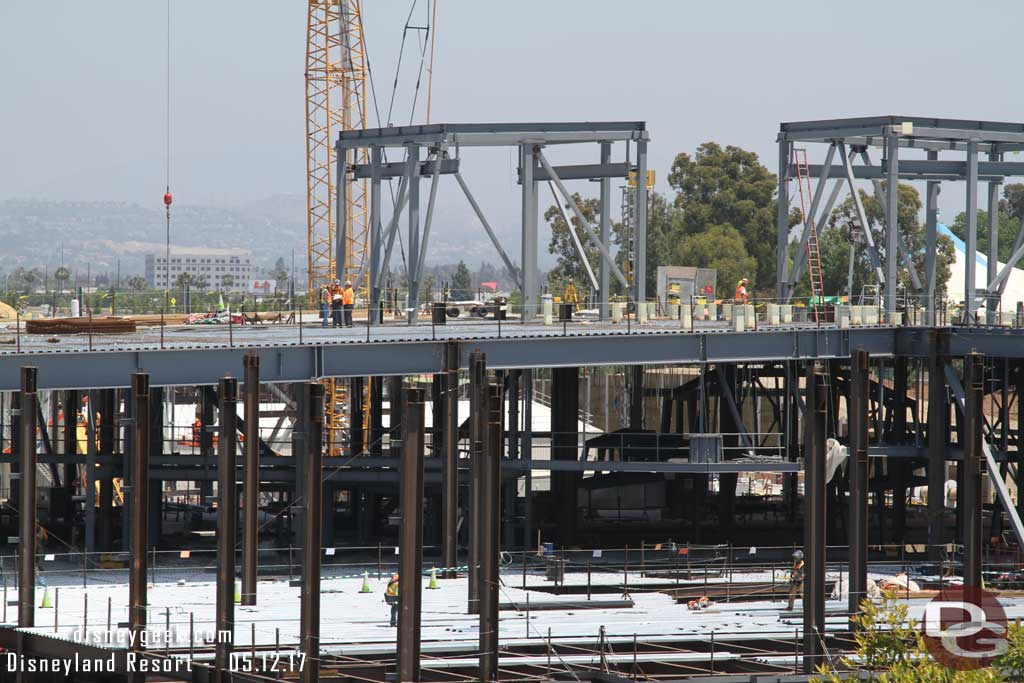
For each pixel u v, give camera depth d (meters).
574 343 131.12
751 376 166.12
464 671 89.12
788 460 138.62
